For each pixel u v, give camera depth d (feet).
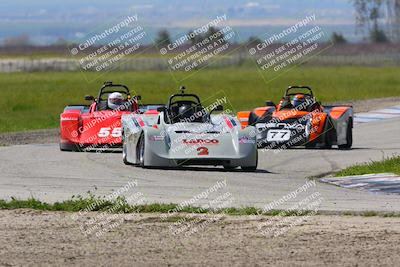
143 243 98.27
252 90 521.24
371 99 408.87
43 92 516.32
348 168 175.83
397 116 319.06
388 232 103.50
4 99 452.76
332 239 99.86
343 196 136.26
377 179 156.76
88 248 95.61
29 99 454.40
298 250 94.48
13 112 372.79
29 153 207.62
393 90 504.43
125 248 95.66
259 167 184.85
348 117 230.27
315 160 199.21
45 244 97.50
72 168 177.27
